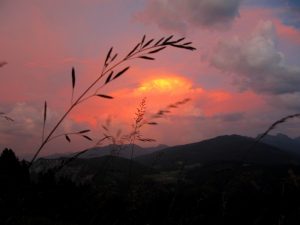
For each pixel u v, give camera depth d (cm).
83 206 238
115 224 249
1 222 188
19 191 206
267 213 233
